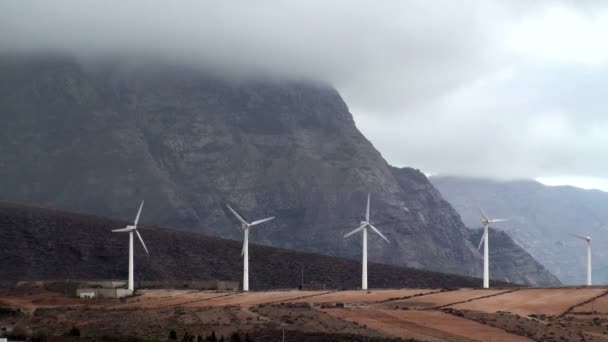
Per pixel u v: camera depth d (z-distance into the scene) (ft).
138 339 540.52
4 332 573.33
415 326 593.83
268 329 579.07
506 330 588.91
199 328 593.83
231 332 572.92
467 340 547.90
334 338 539.70
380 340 531.09
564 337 574.97
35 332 580.71
